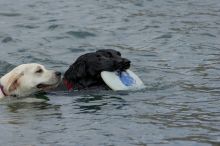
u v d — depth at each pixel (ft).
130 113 41.34
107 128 37.65
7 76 49.19
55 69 56.90
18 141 35.42
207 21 80.07
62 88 50.21
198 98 45.21
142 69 56.49
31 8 88.43
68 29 73.72
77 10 86.74
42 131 37.42
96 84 49.96
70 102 45.70
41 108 44.14
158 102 44.39
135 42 68.59
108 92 48.21
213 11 87.25
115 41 69.21
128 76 49.80
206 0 96.43
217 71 54.75
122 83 48.96
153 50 64.80
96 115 41.11
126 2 93.86
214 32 73.36
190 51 63.93
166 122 38.73
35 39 69.36
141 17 82.53
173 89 48.60
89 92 48.65
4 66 57.93
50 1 94.12
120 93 47.70
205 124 38.09
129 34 72.54
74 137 35.91
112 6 90.27
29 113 42.63
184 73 54.54
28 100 46.98
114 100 45.55
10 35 70.85
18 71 49.11
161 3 93.56
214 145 33.78
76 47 66.18
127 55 62.59
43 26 76.18
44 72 49.32
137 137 35.63
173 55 62.39
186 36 71.05
